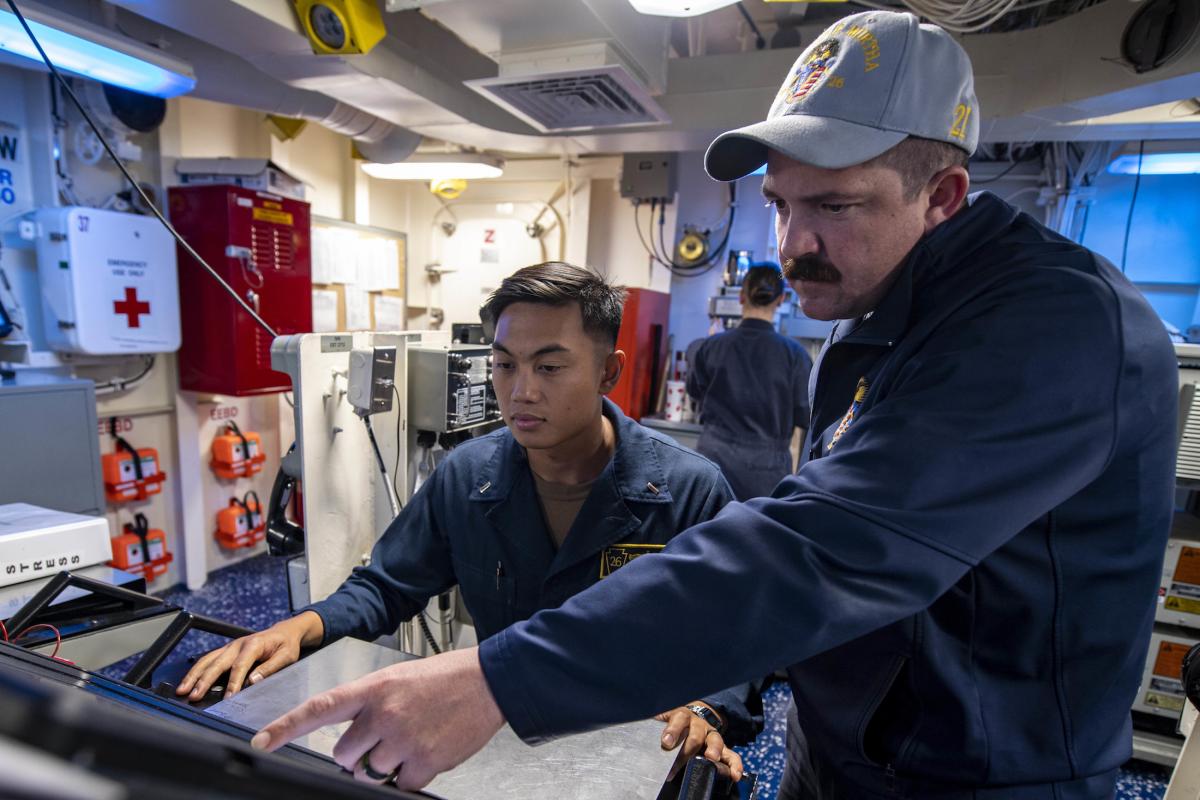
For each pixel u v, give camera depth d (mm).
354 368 1348
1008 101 2236
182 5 1652
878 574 456
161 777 200
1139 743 1999
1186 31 1606
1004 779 629
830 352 840
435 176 3555
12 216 2297
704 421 2730
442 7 1791
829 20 2750
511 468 1066
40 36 1599
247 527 3236
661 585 465
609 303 953
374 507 1548
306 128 3609
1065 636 603
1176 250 2867
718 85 2584
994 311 532
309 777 272
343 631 1005
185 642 2533
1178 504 2455
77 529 1120
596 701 453
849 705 694
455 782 643
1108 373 501
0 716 168
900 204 597
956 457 470
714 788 711
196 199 2705
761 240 3691
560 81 2076
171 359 2871
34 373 2367
